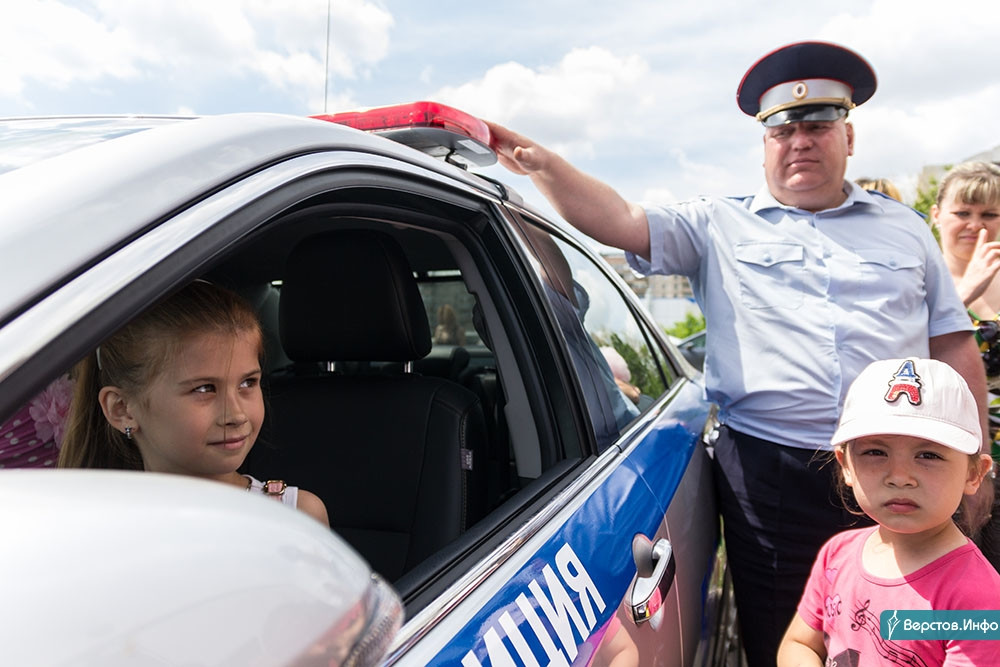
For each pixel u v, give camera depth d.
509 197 1.56
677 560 1.58
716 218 2.36
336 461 1.72
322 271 1.59
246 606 0.38
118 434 1.03
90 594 0.35
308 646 0.39
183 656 0.36
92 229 0.59
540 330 1.47
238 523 0.41
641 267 2.47
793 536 2.14
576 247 2.09
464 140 1.34
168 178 0.67
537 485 1.25
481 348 3.10
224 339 0.98
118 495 0.41
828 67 2.13
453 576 0.92
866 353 2.08
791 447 2.14
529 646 0.91
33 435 0.95
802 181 2.18
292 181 0.80
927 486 1.32
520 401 1.52
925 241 2.27
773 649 2.22
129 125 0.94
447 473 1.62
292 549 0.41
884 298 2.11
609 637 1.11
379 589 0.45
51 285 0.54
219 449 1.01
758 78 2.25
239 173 0.74
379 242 1.56
